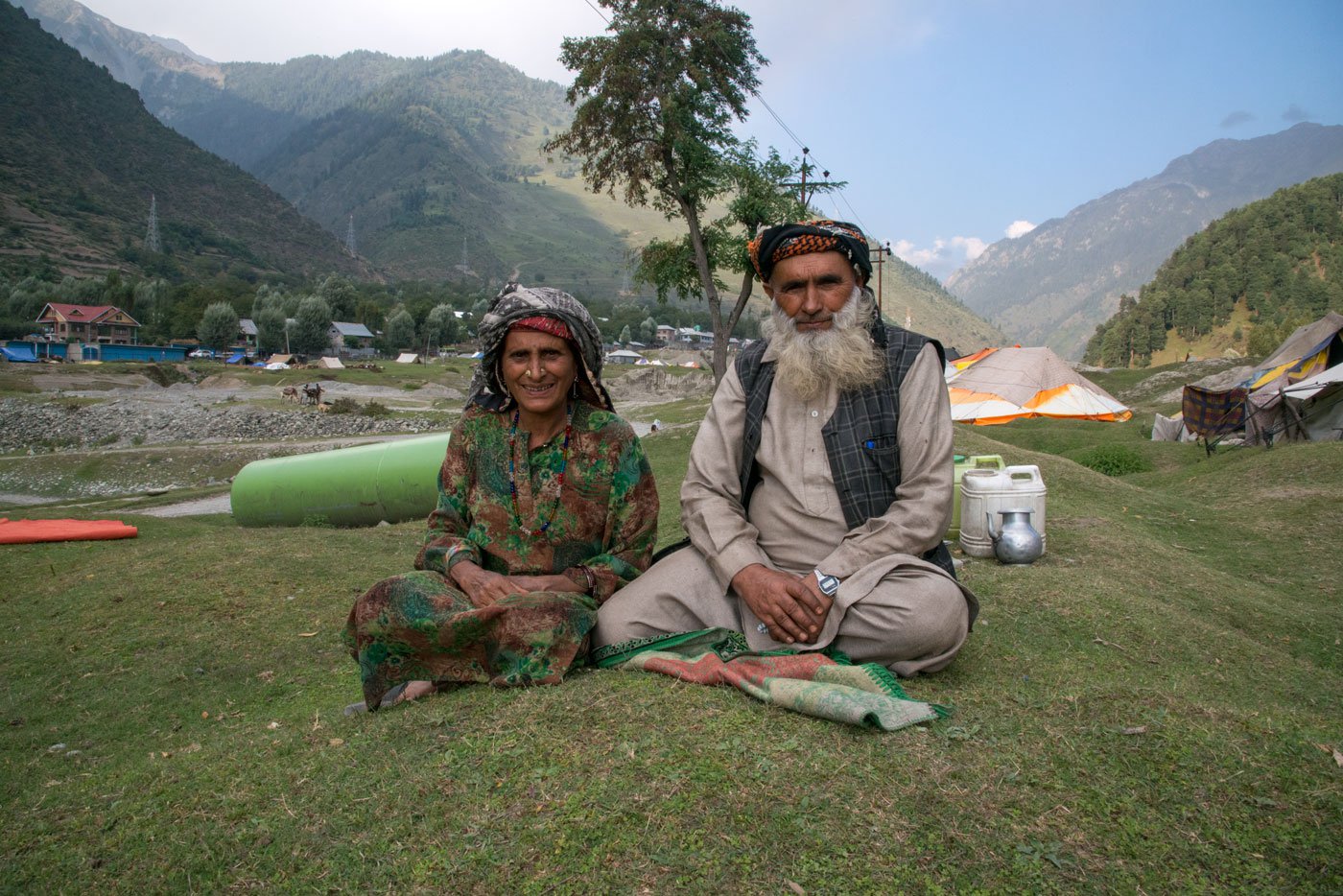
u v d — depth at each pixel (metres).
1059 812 1.85
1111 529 7.87
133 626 5.54
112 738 3.87
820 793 1.91
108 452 37.44
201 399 62.59
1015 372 27.61
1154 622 4.67
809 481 2.93
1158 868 1.67
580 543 3.04
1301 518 9.34
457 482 3.09
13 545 8.59
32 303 108.12
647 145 20.22
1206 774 1.99
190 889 1.73
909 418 2.86
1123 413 27.22
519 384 2.84
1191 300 179.88
